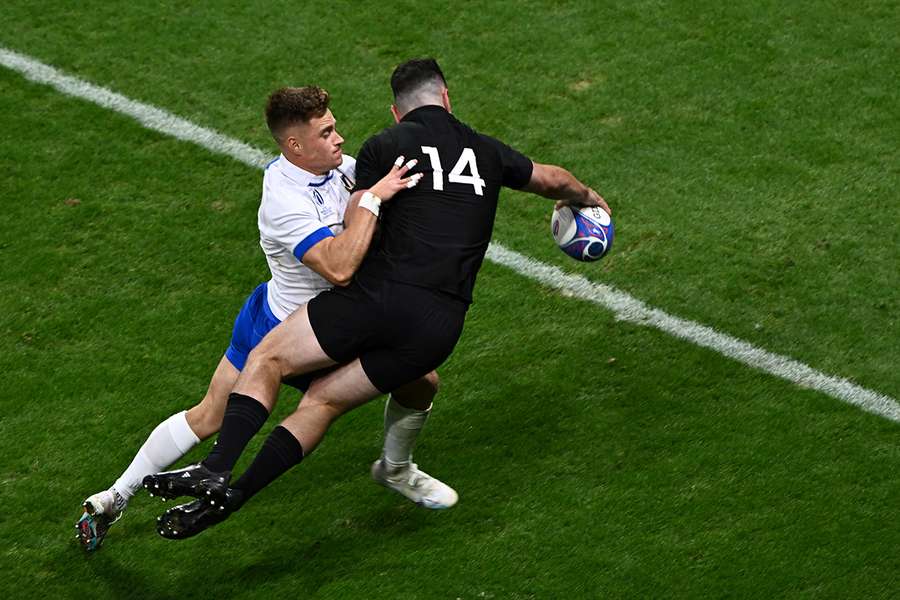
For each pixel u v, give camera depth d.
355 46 29.45
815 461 19.59
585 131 27.05
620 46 29.48
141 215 24.64
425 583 17.91
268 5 30.59
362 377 16.70
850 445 19.86
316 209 17.03
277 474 16.55
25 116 27.20
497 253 23.81
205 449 20.16
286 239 16.73
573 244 19.02
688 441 19.98
